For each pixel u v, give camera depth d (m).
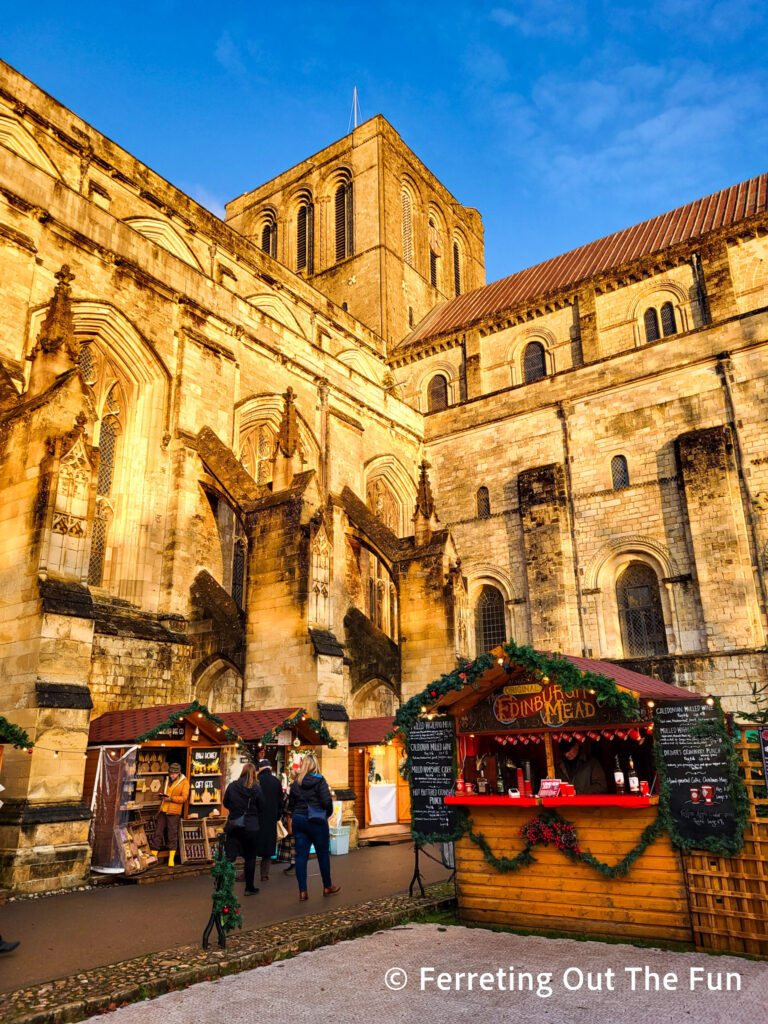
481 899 11.56
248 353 32.91
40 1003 7.65
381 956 9.58
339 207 60.16
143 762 18.06
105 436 26.38
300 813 13.20
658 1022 7.21
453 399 47.94
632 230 50.72
